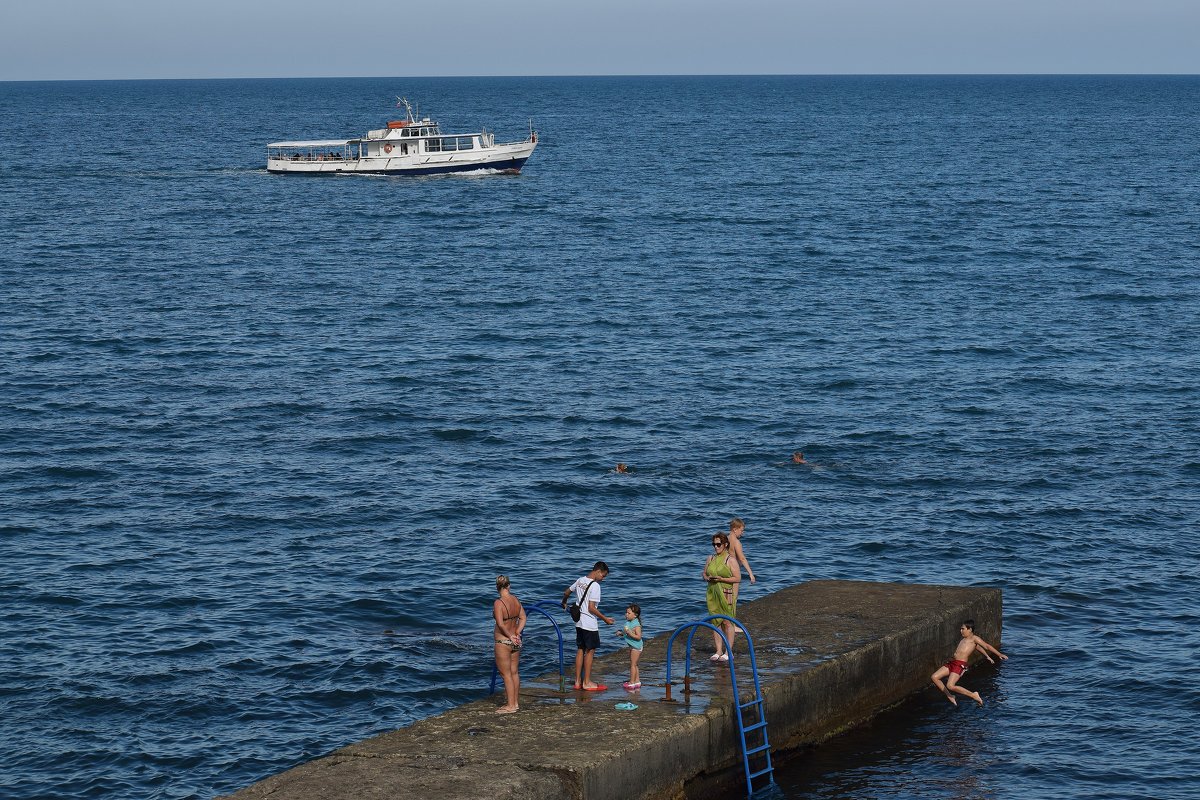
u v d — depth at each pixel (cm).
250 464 4300
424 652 2936
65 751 2492
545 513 3862
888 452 4466
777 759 2328
